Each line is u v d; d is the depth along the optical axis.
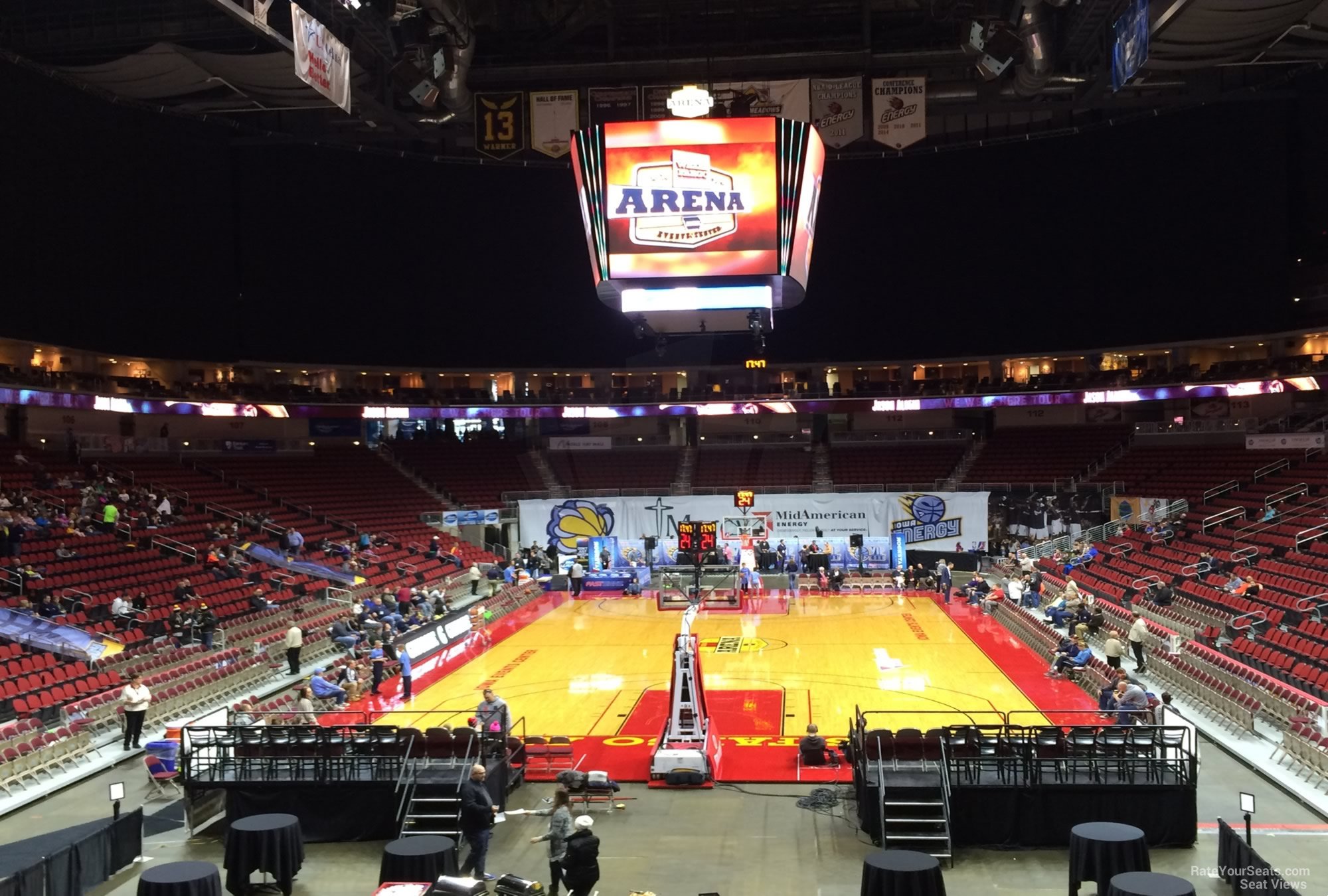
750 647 32.97
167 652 26.81
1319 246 45.62
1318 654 22.97
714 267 24.31
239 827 14.34
